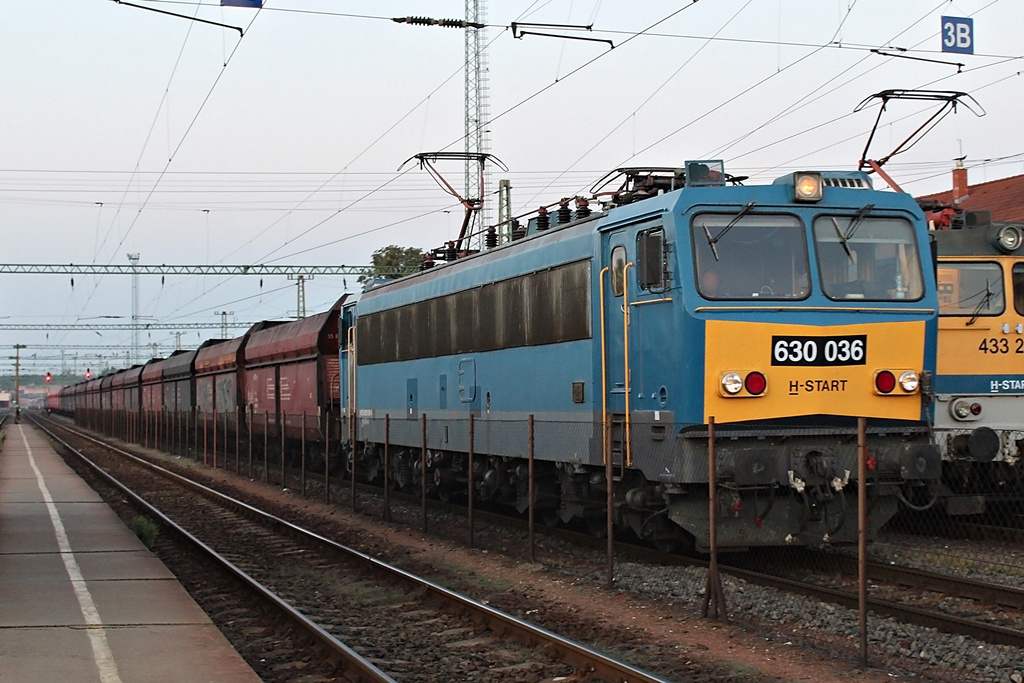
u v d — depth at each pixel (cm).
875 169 1972
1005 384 1541
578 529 1672
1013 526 1556
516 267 1574
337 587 1304
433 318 1916
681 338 1162
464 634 1020
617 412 1295
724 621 1006
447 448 1847
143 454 4369
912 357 1221
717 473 1132
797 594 1103
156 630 984
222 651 904
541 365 1495
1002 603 1034
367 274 4628
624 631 988
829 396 1184
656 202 1220
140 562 1412
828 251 1205
